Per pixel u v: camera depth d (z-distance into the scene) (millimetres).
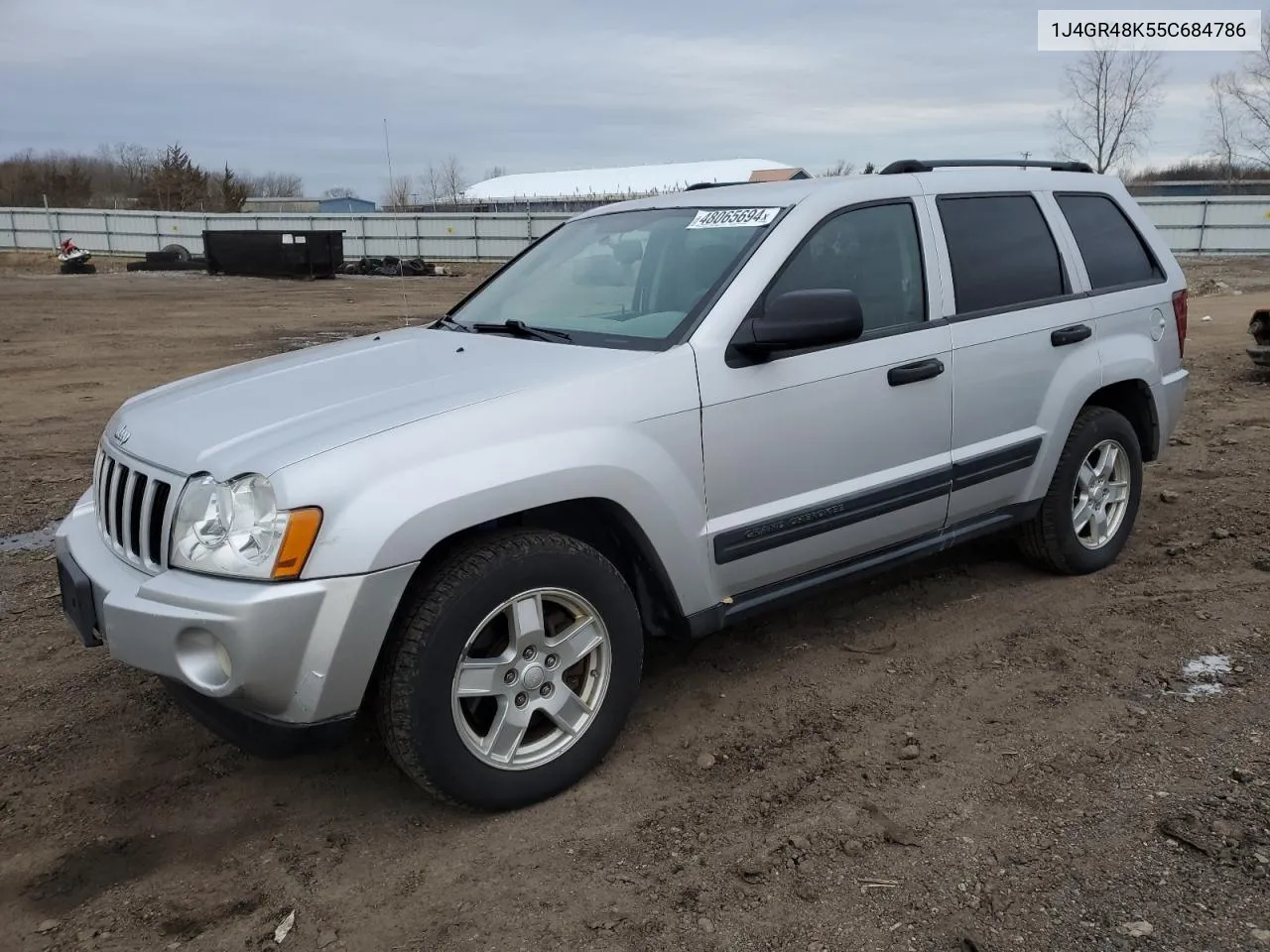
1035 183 4633
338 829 3014
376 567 2658
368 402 3061
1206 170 45719
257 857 2889
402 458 2758
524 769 3041
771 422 3473
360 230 42844
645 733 3520
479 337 3814
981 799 3045
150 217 44062
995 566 5031
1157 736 3367
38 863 2871
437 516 2744
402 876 2783
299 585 2605
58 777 3312
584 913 2600
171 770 3354
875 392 3750
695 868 2770
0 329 16516
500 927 2562
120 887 2764
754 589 3615
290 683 2648
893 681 3855
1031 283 4438
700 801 3092
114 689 3910
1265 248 33906
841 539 3750
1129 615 4379
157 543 2896
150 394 3773
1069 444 4594
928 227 4070
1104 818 2918
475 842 2926
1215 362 11219
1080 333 4543
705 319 3398
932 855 2785
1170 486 6348
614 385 3150
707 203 4020
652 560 3262
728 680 3898
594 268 4066
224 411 3164
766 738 3465
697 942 2480
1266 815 2885
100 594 2930
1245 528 5426
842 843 2850
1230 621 4262
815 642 4227
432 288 27766
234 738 2809
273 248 30359
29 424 9094
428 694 2799
